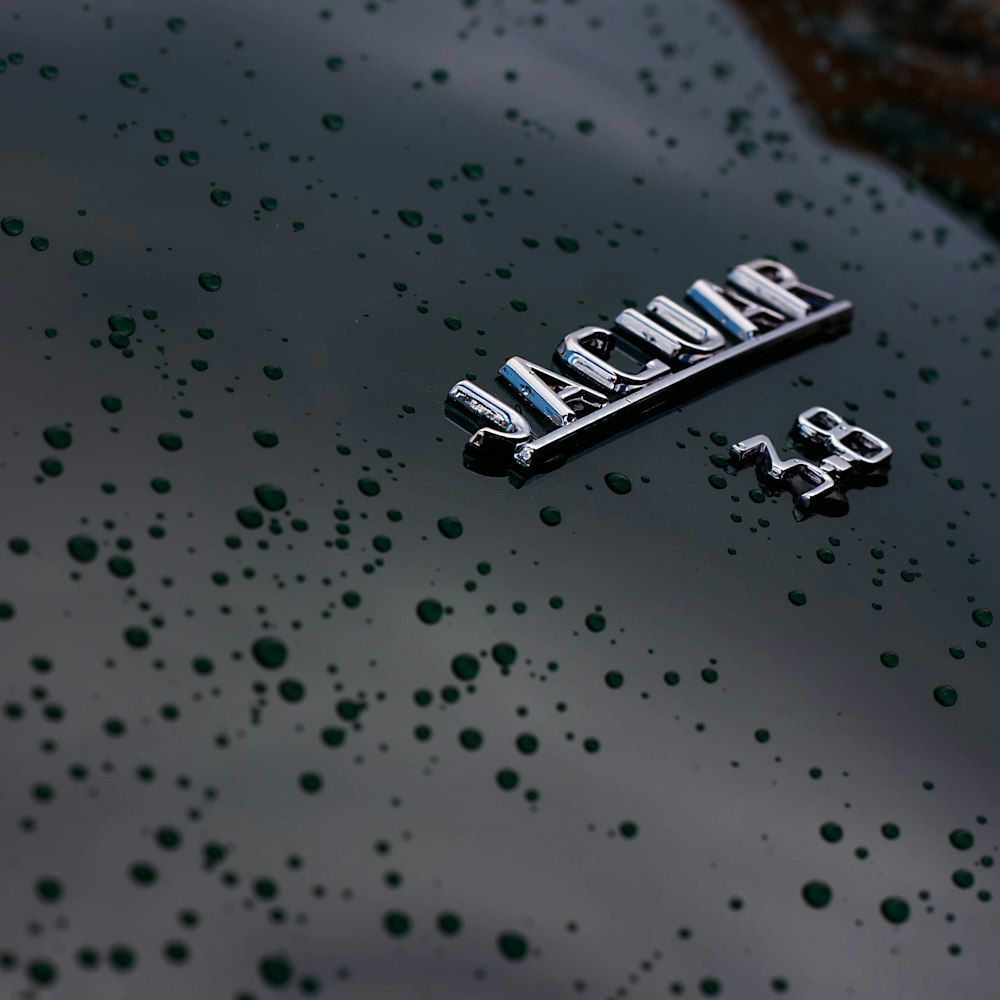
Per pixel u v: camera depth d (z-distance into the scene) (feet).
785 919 6.93
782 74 13.42
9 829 6.22
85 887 6.13
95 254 8.91
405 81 11.49
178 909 6.15
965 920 7.22
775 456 8.96
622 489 8.55
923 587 8.71
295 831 6.51
